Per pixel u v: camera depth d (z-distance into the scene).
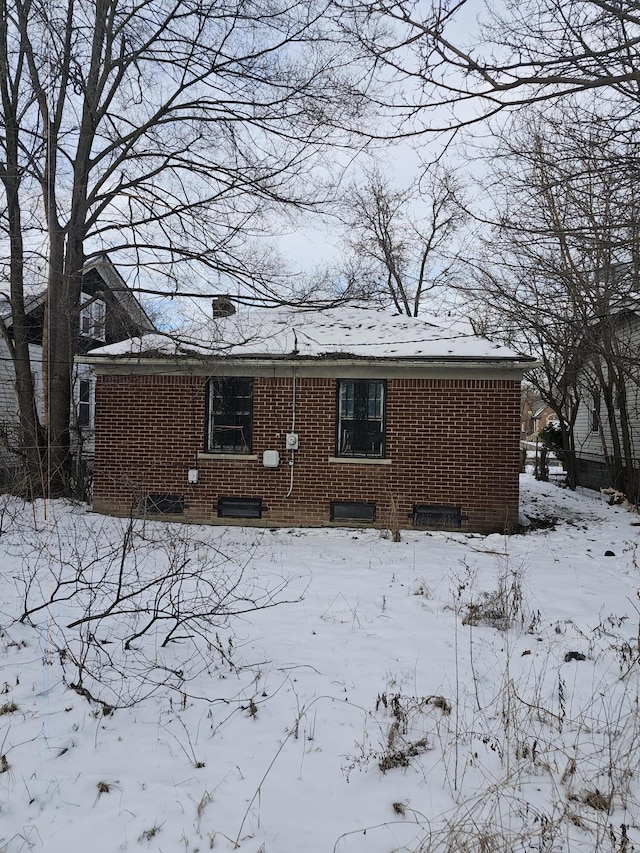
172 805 3.22
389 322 15.49
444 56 5.52
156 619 5.70
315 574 8.30
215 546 10.32
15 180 14.87
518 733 3.93
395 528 11.26
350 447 13.12
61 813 3.17
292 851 2.87
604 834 2.93
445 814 3.13
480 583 7.72
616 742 3.73
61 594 6.95
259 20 13.42
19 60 14.80
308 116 13.91
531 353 21.45
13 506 11.80
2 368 19.02
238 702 4.39
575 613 6.43
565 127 18.83
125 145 15.56
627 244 8.13
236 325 13.34
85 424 21.59
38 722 4.10
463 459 12.56
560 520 14.11
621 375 17.09
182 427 13.46
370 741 3.86
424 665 5.05
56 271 15.02
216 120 14.78
